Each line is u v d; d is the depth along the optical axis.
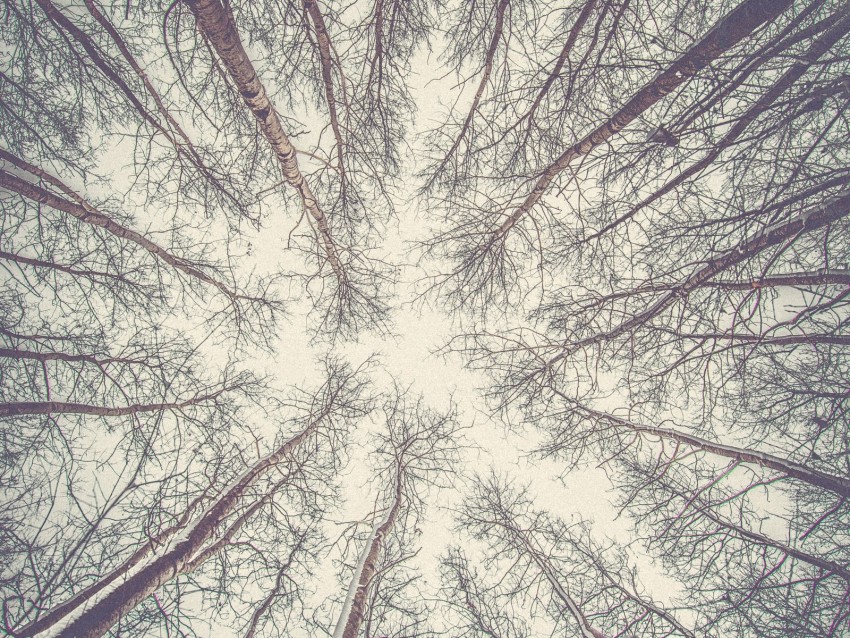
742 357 4.67
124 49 4.57
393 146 5.68
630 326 5.41
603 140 4.61
